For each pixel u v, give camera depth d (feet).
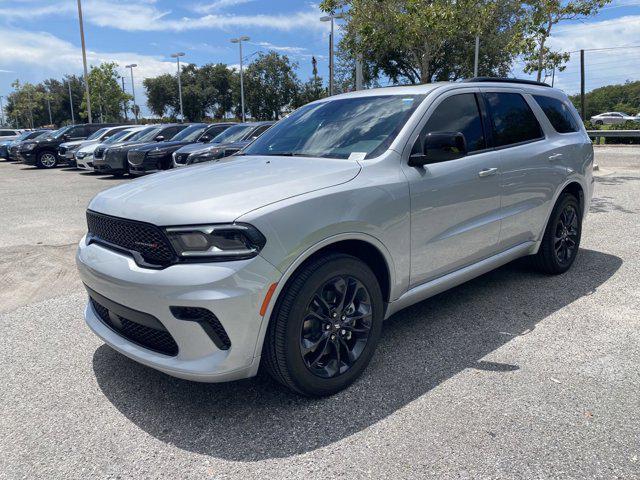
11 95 305.73
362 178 10.07
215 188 9.41
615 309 13.76
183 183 10.05
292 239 8.66
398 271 10.71
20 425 9.20
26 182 50.06
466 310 13.93
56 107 279.69
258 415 9.32
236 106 192.34
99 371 11.13
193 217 8.41
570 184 16.31
